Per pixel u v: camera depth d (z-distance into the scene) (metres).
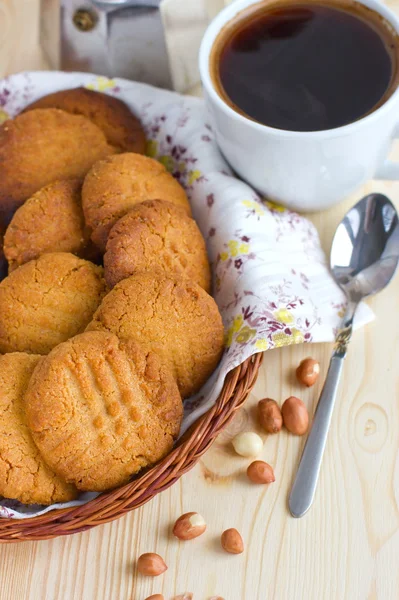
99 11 0.63
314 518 0.55
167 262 0.57
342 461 0.56
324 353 0.59
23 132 0.62
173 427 0.54
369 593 0.54
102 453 0.53
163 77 0.67
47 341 0.57
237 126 0.57
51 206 0.59
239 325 0.57
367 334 0.59
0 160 0.61
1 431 0.53
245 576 0.54
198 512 0.56
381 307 0.60
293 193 0.60
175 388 0.55
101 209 0.58
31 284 0.57
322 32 0.58
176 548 0.55
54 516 0.53
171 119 0.64
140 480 0.53
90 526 0.53
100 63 0.67
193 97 0.65
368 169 0.59
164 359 0.56
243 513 0.56
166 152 0.64
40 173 0.61
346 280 0.60
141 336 0.55
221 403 0.55
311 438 0.56
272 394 0.58
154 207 0.58
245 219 0.60
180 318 0.56
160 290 0.56
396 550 0.54
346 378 0.58
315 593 0.54
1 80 0.65
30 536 0.53
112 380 0.54
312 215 0.63
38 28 0.70
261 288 0.58
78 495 0.55
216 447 0.57
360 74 0.57
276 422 0.57
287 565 0.54
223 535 0.55
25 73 0.65
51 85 0.65
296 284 0.59
